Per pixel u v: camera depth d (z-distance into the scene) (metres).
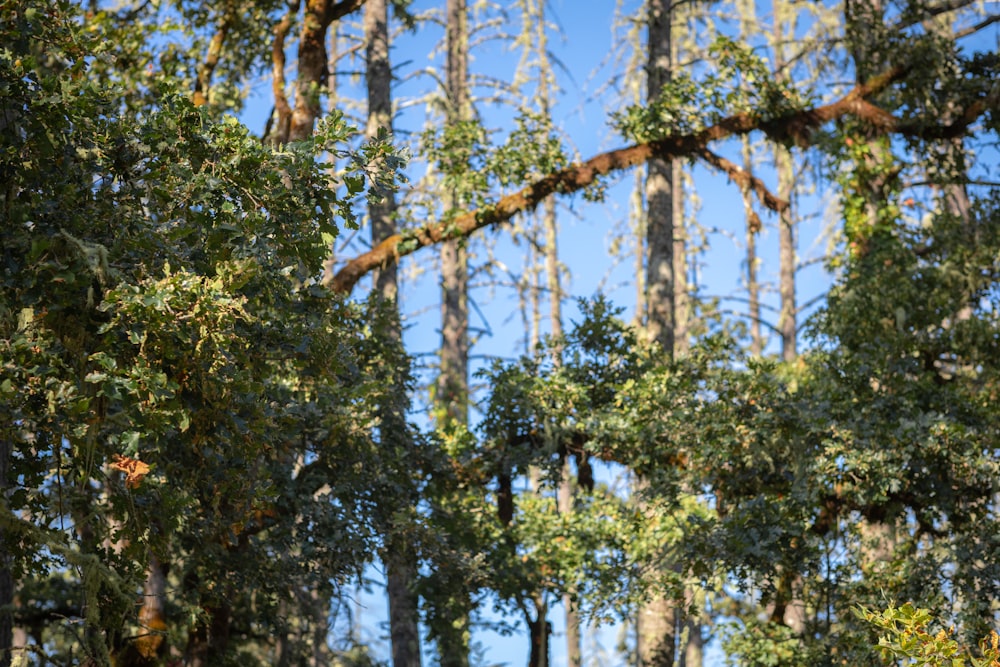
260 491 8.22
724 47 15.76
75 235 7.02
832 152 15.75
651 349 14.59
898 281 13.88
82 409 6.45
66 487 8.04
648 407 13.22
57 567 8.24
